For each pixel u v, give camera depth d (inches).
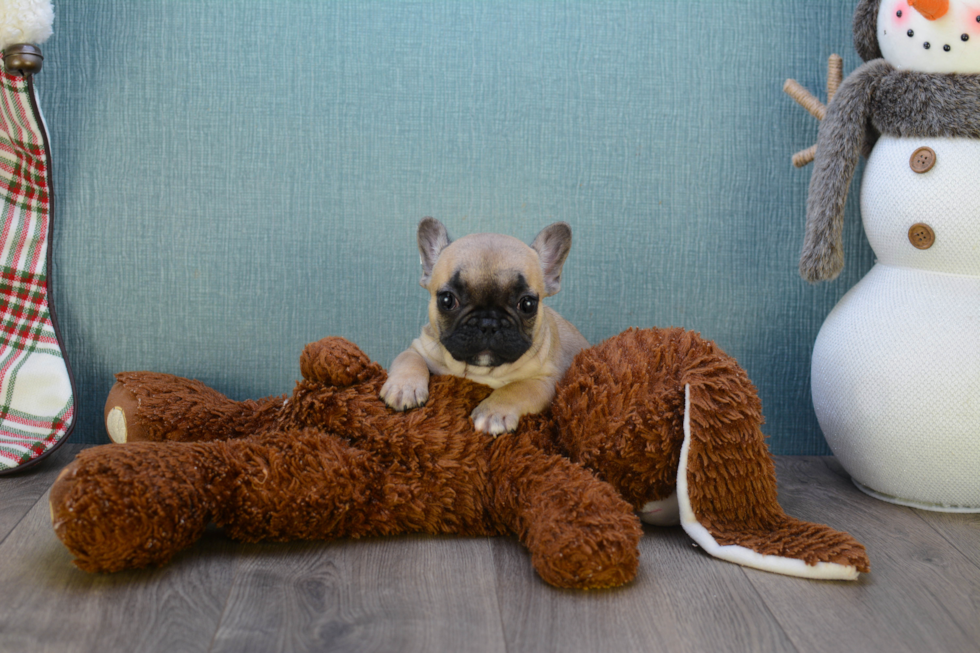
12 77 74.7
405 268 88.7
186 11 84.7
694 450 59.8
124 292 87.6
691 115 88.9
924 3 67.7
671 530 65.9
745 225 90.2
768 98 89.1
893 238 74.8
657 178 89.2
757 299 91.0
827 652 46.6
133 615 48.0
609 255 89.6
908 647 47.5
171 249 87.4
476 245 68.4
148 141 86.0
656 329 68.7
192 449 58.0
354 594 51.9
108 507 50.4
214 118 86.0
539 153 88.2
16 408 78.1
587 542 52.4
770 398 92.1
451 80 87.0
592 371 65.7
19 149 79.2
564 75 87.7
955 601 54.0
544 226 88.9
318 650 44.8
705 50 88.4
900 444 71.7
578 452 63.6
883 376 72.0
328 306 88.7
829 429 78.2
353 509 60.6
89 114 85.4
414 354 72.2
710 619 50.1
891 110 73.5
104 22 84.4
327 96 86.4
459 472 61.5
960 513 72.9
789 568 56.6
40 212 81.6
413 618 48.9
